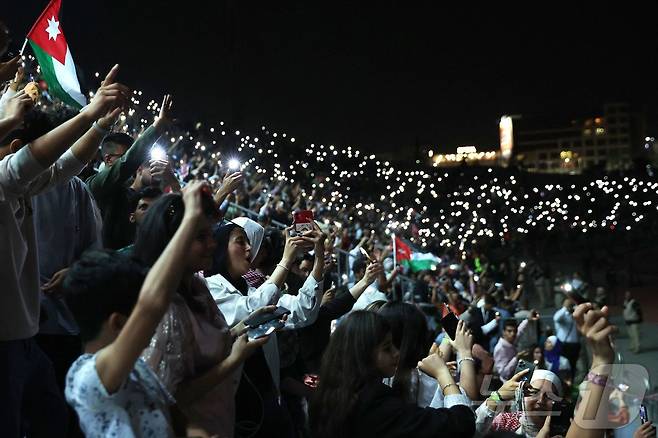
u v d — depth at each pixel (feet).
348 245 55.16
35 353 13.15
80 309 9.85
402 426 12.16
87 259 9.98
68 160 13.34
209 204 11.57
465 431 12.30
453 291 57.41
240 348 11.44
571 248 175.83
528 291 112.27
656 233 186.70
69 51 16.25
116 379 8.98
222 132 119.34
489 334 37.70
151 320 8.99
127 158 16.88
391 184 176.24
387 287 38.50
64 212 15.21
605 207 201.57
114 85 12.41
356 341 12.67
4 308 12.37
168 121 17.30
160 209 11.64
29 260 13.12
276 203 58.80
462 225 157.99
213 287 14.94
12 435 12.17
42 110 15.64
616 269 154.71
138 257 10.95
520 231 158.81
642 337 77.20
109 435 9.10
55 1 15.85
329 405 12.48
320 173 139.23
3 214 12.35
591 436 10.21
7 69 12.30
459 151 282.77
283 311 11.91
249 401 14.46
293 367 18.44
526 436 14.98
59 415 13.41
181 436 10.85
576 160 547.08
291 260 16.14
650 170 258.78
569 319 48.11
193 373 11.35
